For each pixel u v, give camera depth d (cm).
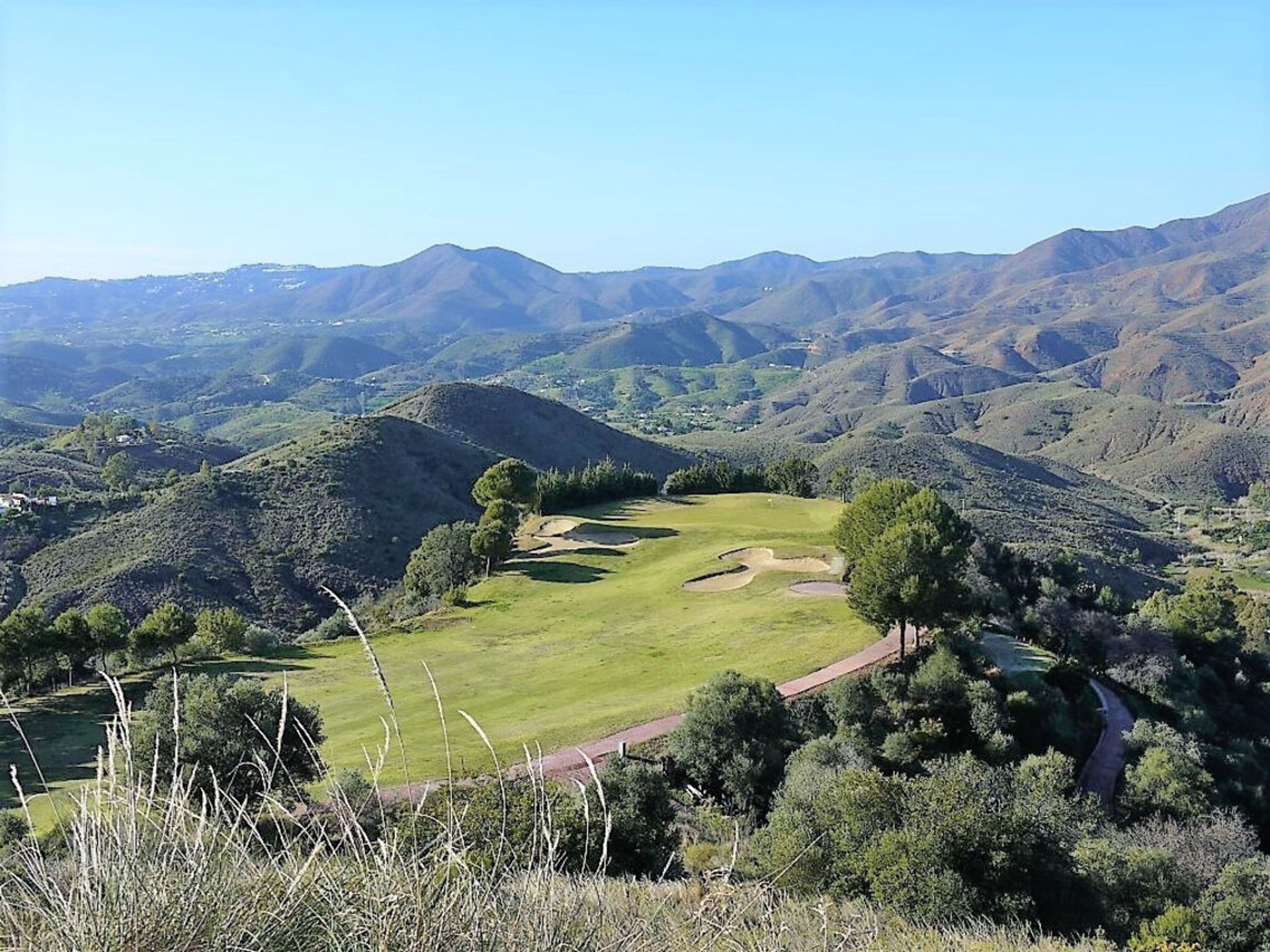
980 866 1279
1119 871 1647
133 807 374
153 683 3534
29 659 3500
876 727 2898
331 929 353
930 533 3253
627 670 3497
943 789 1405
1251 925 1501
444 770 2281
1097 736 3384
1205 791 2745
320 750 2364
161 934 341
